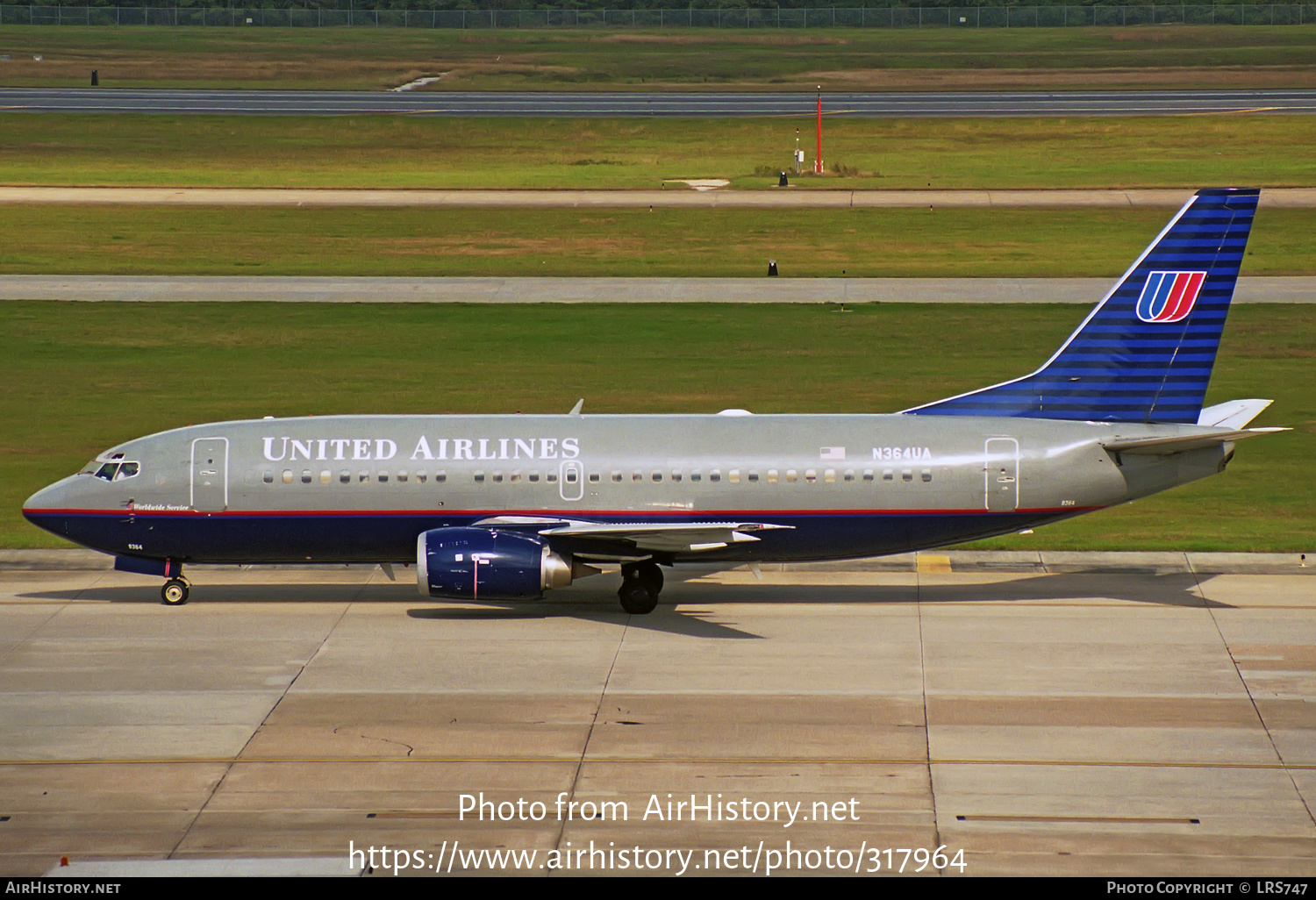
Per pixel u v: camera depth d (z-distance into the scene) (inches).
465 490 5457.7
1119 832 3683.6
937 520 5457.7
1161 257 5403.5
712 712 4503.0
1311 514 7062.0
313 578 6112.2
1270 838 3651.6
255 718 4466.0
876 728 4372.5
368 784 3976.4
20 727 4379.9
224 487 5462.6
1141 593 5821.9
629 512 5442.9
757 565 6082.7
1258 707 4542.3
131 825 3720.5
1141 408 5506.9
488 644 5187.0
